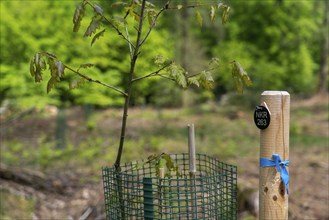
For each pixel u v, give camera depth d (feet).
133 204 8.57
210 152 30.76
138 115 49.62
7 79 19.74
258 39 71.61
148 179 7.86
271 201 7.54
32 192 19.71
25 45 20.36
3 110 23.89
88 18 20.66
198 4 8.69
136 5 8.77
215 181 8.32
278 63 70.74
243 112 56.03
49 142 31.14
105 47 21.16
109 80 21.97
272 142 7.47
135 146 30.50
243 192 18.62
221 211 8.44
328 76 83.82
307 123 47.44
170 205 8.23
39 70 7.50
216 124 45.29
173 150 31.42
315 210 19.02
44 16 21.35
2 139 30.89
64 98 26.89
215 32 66.54
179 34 56.59
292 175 25.31
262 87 64.49
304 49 73.00
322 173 25.36
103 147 30.22
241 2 69.46
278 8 68.44
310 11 71.41
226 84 61.93
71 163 25.86
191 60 52.90
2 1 20.70
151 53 20.97
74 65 20.45
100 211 18.28
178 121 47.11
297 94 80.33
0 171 20.44
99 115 48.21
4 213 16.55
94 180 22.61
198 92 59.41
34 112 29.09
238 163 28.32
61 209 18.58
